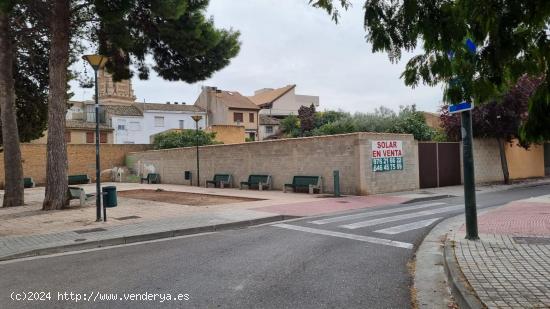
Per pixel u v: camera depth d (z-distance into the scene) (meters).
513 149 25.55
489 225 9.11
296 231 9.94
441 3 3.50
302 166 20.14
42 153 35.16
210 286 5.71
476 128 21.84
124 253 8.14
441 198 16.52
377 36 4.02
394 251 7.57
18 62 20.53
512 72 3.61
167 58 18.09
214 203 16.17
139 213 13.36
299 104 70.62
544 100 3.06
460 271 5.60
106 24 16.20
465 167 7.61
